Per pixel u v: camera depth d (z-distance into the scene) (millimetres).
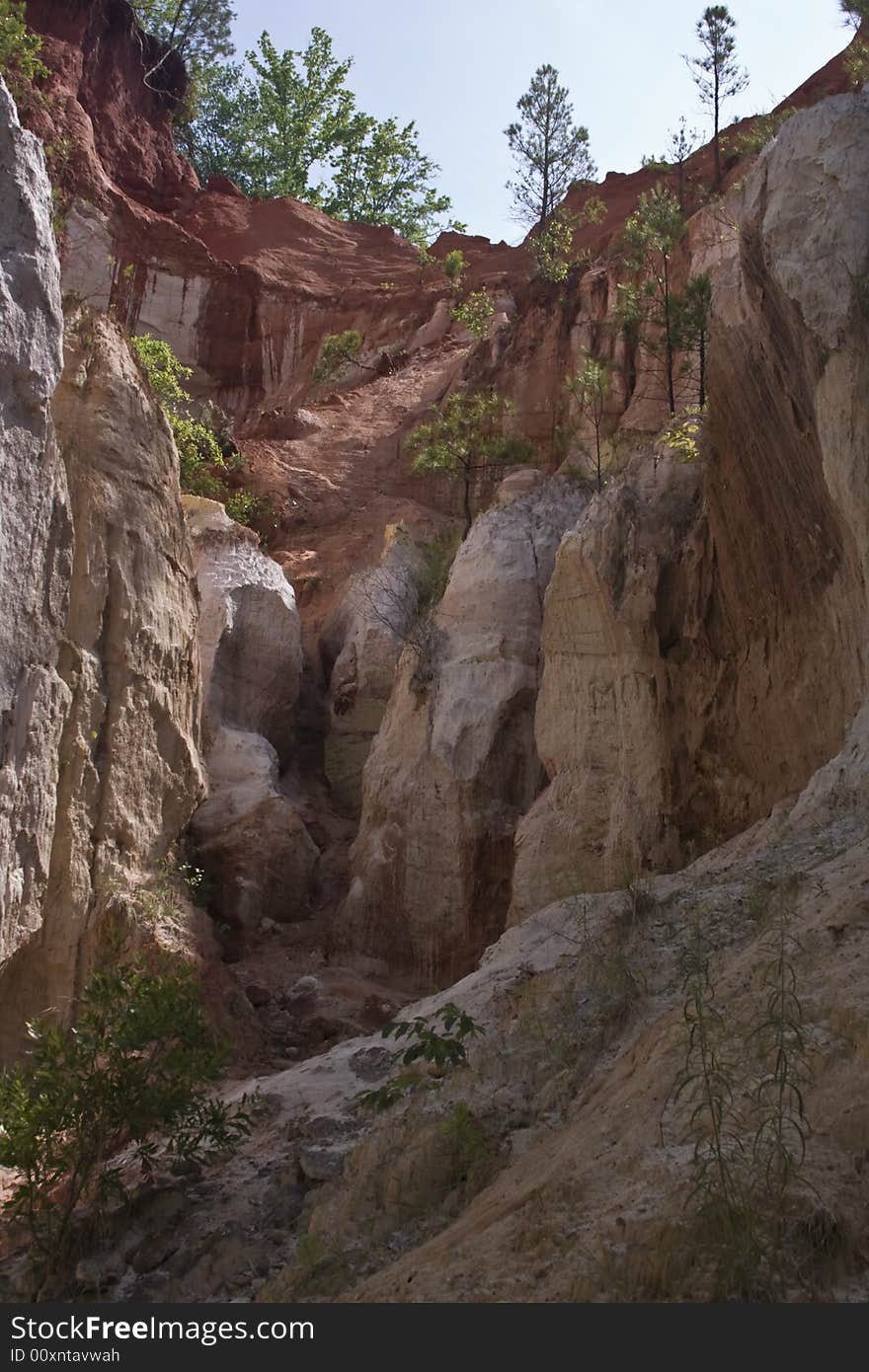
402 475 38031
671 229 27469
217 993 16828
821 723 14484
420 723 22156
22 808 14445
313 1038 17969
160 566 17734
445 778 21203
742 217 14727
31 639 14781
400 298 49625
